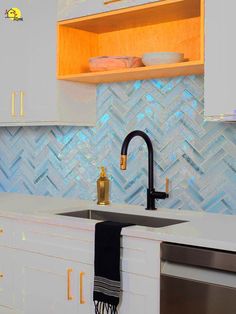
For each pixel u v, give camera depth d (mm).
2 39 3557
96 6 3018
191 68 2789
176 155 3127
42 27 3318
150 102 3238
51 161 3781
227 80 2482
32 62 3387
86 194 3580
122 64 3047
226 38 2479
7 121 3564
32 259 2893
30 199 3613
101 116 3488
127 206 3242
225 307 2072
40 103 3357
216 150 2959
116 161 3410
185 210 3066
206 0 2545
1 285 3084
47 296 2816
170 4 2738
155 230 2354
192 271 2197
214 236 2207
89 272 2604
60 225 2717
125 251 2432
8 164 4086
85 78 3227
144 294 2357
